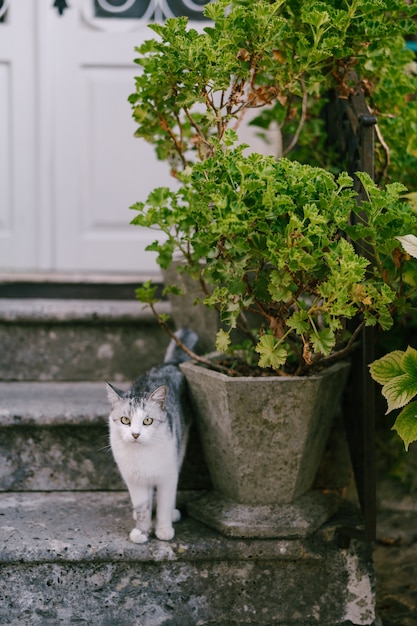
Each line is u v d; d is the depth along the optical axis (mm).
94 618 2369
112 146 3736
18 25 3666
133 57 3707
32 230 3738
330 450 2705
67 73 3689
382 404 2898
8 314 3084
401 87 2820
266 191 2102
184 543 2350
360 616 2434
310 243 2055
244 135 3611
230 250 2193
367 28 2391
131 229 3768
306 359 2221
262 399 2314
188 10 3748
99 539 2359
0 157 3711
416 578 2643
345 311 2096
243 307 2393
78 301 3404
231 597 2398
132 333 3141
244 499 2451
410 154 2791
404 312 2389
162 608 2381
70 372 3152
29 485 2701
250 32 2318
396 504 2809
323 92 2977
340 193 2320
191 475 2686
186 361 2713
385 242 2215
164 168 3760
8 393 2926
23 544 2322
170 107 2586
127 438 2252
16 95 3689
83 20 3684
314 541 2410
